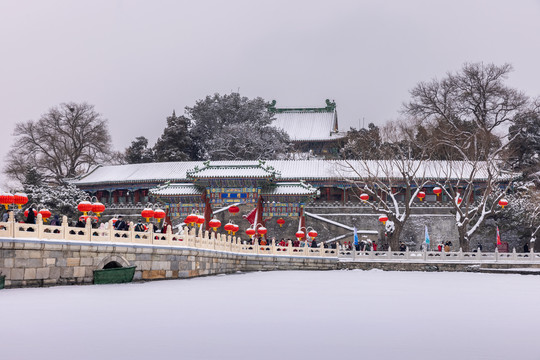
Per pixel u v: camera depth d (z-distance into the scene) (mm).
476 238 92500
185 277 50469
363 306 32656
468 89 109000
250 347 20938
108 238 41656
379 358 19391
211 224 63375
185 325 25266
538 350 20797
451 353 20219
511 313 30266
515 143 105375
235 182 88250
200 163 103938
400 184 95312
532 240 80000
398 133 95000
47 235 37156
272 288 42906
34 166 112438
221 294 37781
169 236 48469
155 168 103500
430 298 37219
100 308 29484
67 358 18797
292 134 133500
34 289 35531
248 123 122250
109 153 120500
